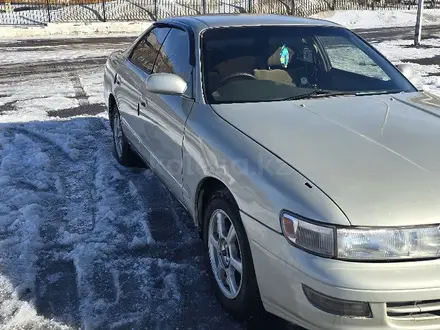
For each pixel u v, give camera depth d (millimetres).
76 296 3180
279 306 2451
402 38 18781
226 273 2969
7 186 4848
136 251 3715
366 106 3295
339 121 3018
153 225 4102
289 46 3840
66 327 2881
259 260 2502
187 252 3701
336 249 2205
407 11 30484
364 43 4207
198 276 3398
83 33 21531
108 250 3711
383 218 2207
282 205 2373
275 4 27953
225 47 3725
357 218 2211
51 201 4570
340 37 4137
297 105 3285
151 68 4379
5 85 9836
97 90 9367
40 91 9273
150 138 4094
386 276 2158
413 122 3035
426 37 19094
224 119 3092
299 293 2303
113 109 5543
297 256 2287
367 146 2688
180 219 4215
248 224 2557
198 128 3176
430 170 2467
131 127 4715
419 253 2193
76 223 4152
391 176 2410
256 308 2686
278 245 2377
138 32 22406
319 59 3861
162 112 3748
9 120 7180
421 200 2271
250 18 4168
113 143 5996
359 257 2188
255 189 2537
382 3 33594
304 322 2352
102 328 2877
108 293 3211
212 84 3475
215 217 3047
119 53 5734
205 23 3980
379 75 3846
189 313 3018
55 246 3793
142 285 3287
